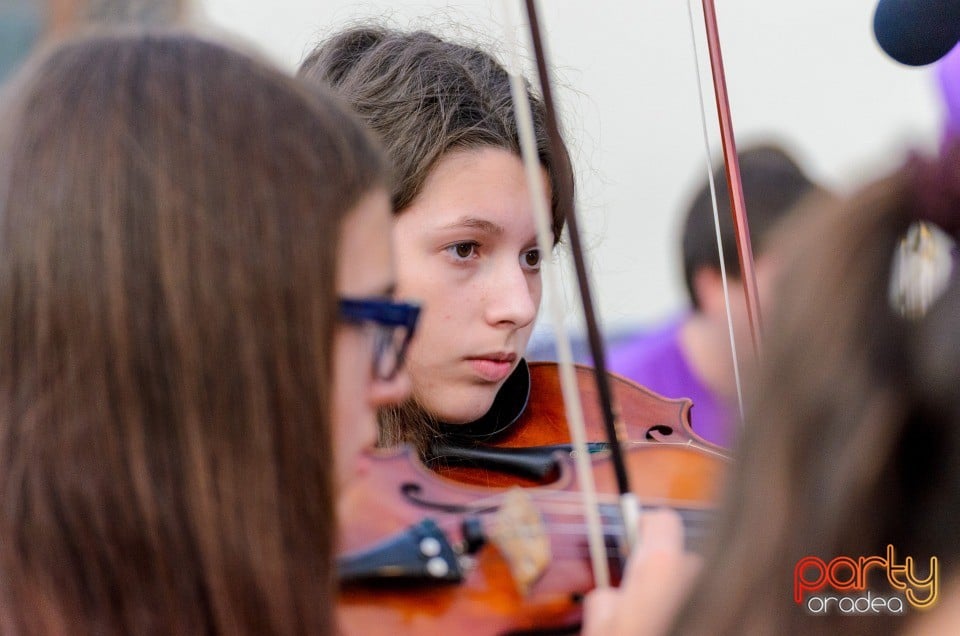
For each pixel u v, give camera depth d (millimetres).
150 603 2496
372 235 2805
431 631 3174
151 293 2482
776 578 1785
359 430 2844
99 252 2471
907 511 1744
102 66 2611
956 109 4938
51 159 2525
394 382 2875
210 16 6914
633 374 7051
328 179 2664
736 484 1869
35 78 2650
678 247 6918
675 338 6945
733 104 8812
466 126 4281
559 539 3607
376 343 2832
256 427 2525
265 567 2527
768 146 6801
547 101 3873
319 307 2605
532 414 4672
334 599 2693
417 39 4617
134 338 2469
